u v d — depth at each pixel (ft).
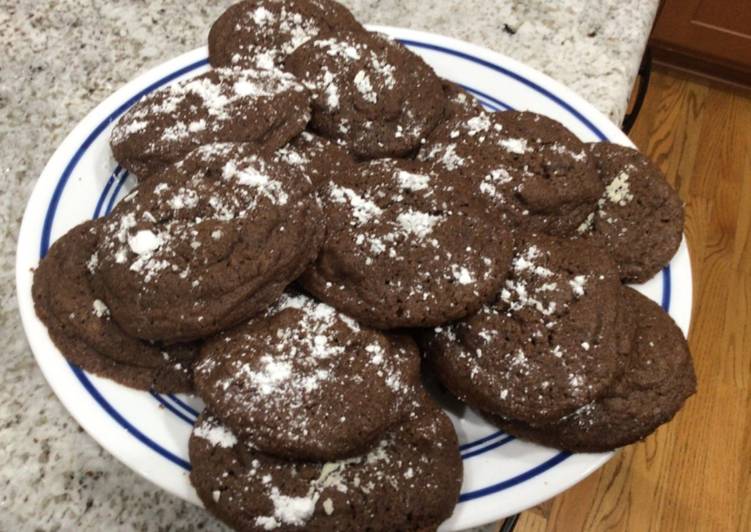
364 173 0.95
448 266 0.86
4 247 1.11
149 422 0.87
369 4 1.41
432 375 0.94
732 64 2.68
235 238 0.84
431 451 0.83
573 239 0.96
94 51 1.36
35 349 0.90
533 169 0.97
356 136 1.07
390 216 0.89
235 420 0.81
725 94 2.75
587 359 0.84
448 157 1.01
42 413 0.94
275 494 0.79
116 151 1.03
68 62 1.35
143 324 0.84
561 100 1.17
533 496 0.84
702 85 2.77
